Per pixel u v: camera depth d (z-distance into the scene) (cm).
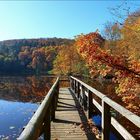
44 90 3525
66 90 2067
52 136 677
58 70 7525
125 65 679
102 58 676
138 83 688
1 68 12175
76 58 6100
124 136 457
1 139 1113
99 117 877
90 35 690
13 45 13662
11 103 2333
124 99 743
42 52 11838
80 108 1117
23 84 4834
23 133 269
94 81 3606
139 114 728
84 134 701
